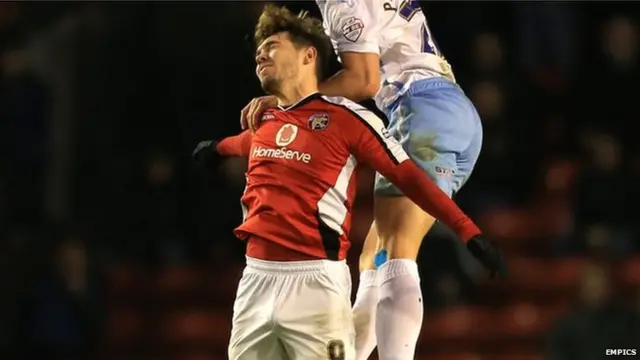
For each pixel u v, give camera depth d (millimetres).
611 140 31719
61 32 34812
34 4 35125
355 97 13578
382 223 13812
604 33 34688
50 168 33375
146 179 33406
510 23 35750
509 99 33281
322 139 13273
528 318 30578
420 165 13930
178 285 32531
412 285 13477
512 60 35562
